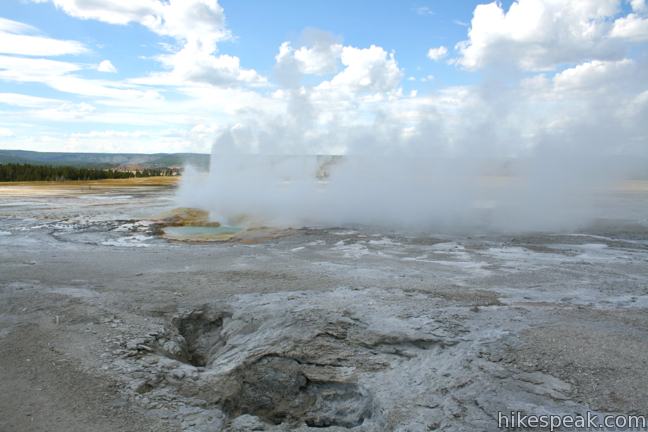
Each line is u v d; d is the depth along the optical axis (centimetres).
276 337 855
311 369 771
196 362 939
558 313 960
